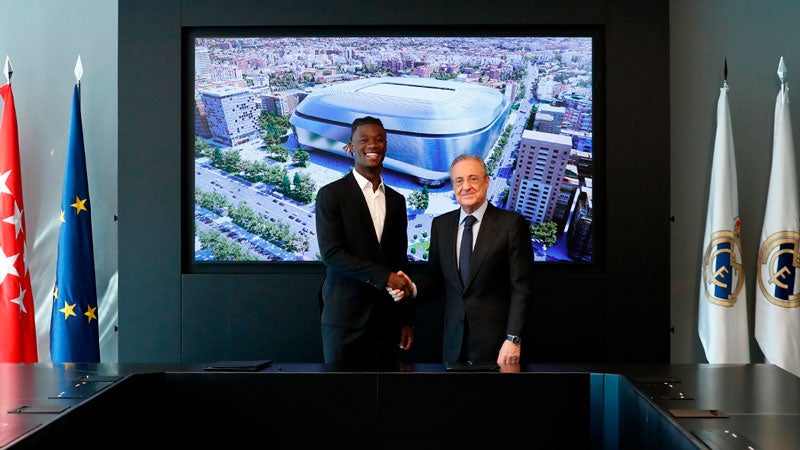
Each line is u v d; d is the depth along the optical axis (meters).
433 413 2.85
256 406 2.86
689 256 5.08
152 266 4.80
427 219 4.77
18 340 4.79
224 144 4.82
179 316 4.79
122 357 4.80
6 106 4.90
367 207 3.81
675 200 5.09
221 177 4.82
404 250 3.96
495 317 3.62
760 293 4.71
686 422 2.16
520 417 2.85
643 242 4.72
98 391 2.48
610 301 4.73
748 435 2.03
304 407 2.86
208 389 2.86
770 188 4.72
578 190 4.76
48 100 5.27
